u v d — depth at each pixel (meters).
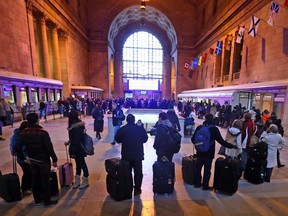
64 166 3.94
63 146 7.11
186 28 33.12
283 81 10.64
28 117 3.13
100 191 3.82
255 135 4.65
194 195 3.72
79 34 27.14
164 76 43.69
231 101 13.59
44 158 3.19
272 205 3.41
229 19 21.33
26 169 3.61
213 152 3.81
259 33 15.60
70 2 23.52
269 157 4.27
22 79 12.47
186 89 34.53
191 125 8.88
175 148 4.23
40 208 3.22
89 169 4.94
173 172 3.74
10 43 12.79
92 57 31.78
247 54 17.55
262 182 4.29
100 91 29.78
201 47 30.97
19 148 3.13
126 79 46.69
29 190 3.74
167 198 3.60
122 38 42.31
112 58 40.50
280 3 13.01
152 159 5.86
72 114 3.86
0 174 3.59
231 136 4.48
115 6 30.98
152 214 3.10
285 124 9.88
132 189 3.62
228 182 3.70
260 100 12.25
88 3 30.84
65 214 3.07
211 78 26.72
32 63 15.54
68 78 22.45
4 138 8.02
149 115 10.56
